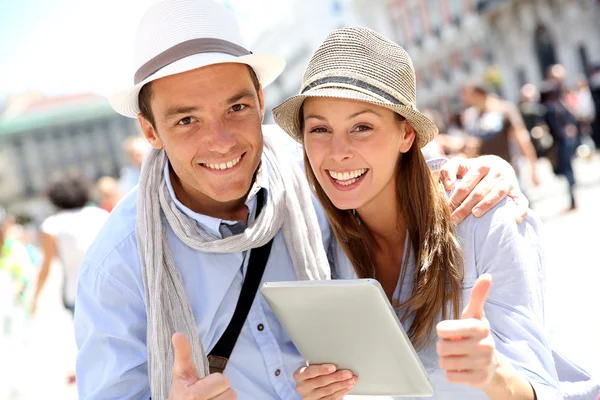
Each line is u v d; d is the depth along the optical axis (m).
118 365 2.53
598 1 29.39
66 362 8.20
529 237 2.41
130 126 75.81
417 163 2.49
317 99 2.40
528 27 32.12
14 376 7.30
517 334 2.24
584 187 12.98
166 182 2.61
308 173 2.62
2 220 10.17
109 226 2.65
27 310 10.09
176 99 2.44
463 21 34.47
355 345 2.27
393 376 2.30
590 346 4.73
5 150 76.69
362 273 2.64
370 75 2.37
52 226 6.61
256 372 2.61
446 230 2.41
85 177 6.86
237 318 2.59
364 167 2.41
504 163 2.55
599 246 7.69
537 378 2.18
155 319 2.46
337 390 2.38
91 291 2.58
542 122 11.02
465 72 35.41
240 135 2.48
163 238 2.56
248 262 2.63
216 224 2.58
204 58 2.44
